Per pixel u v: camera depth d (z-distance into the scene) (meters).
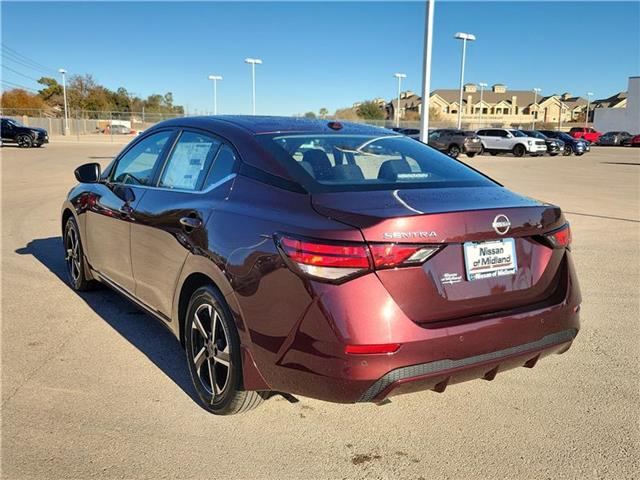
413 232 2.57
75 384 3.65
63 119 55.28
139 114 57.41
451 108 107.69
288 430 3.16
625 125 67.25
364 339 2.49
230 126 3.55
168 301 3.64
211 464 2.84
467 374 2.74
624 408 3.47
